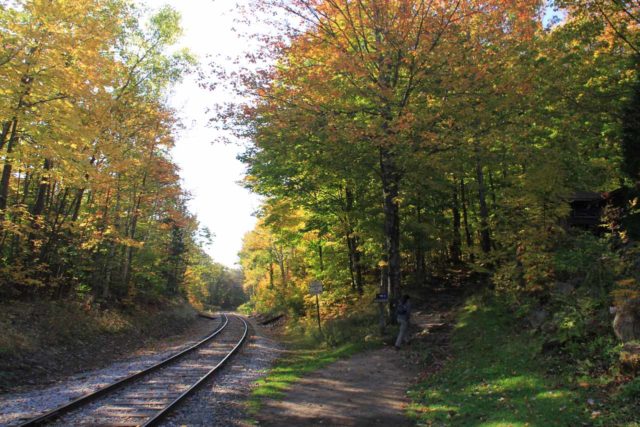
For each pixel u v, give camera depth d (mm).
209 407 8227
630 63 12555
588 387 6824
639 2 11797
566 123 12625
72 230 17984
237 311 92750
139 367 12656
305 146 13891
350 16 13094
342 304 24156
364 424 7285
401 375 10602
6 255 18781
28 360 12023
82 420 7137
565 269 10875
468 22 12648
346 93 13023
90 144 14477
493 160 12789
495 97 12094
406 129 11406
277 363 14117
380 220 17969
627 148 11164
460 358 10695
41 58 12484
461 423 6754
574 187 15242
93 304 21359
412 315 18031
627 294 7602
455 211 25250
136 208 25328
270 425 7219
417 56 12062
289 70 13102
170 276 44812
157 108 22094
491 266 18562
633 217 10984
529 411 6438
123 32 20562
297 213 23891
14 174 20750
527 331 10469
